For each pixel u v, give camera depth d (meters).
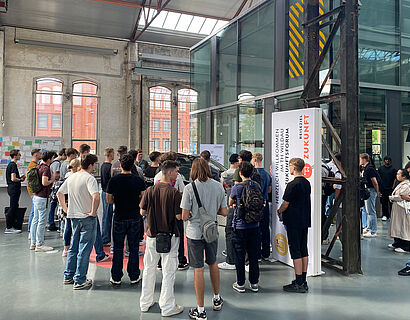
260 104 8.40
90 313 3.25
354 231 4.44
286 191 3.78
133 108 15.62
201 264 3.15
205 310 3.32
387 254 5.29
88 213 3.89
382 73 7.77
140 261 4.86
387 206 7.82
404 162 8.16
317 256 4.39
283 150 4.80
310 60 5.14
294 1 7.24
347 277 4.32
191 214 3.25
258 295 3.70
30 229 5.58
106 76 15.57
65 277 4.02
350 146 4.46
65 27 13.83
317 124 4.32
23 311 3.28
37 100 14.42
